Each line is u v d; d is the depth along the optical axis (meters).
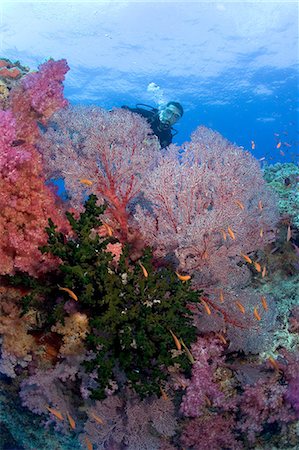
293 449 4.36
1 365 4.15
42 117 4.94
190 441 4.11
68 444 4.93
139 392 3.51
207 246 4.02
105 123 4.27
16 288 4.04
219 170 4.38
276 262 5.72
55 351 4.08
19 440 5.48
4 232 3.89
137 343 3.41
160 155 4.74
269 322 4.30
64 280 3.66
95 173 4.30
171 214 4.19
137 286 3.78
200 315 4.09
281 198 6.50
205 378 3.95
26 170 4.03
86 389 3.86
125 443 4.03
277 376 4.20
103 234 4.40
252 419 4.11
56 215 4.25
